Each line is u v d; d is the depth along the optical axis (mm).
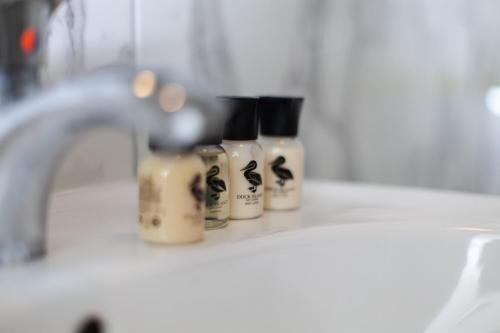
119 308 391
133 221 486
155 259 409
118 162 564
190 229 430
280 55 706
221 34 636
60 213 498
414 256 495
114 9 542
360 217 519
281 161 529
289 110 527
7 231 389
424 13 715
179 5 594
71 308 373
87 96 355
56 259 404
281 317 467
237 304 445
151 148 423
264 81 691
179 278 415
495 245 491
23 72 397
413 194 599
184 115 349
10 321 353
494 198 592
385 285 494
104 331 387
